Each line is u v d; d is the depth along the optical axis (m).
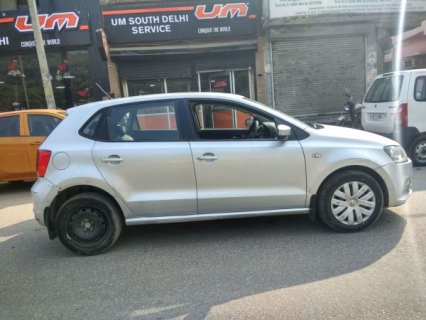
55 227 4.28
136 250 4.31
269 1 12.01
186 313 3.01
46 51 12.57
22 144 7.55
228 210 4.32
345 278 3.39
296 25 12.60
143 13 12.27
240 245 4.25
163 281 3.55
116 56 12.30
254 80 13.09
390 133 7.73
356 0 12.18
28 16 12.20
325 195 4.32
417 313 2.83
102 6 12.20
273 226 4.76
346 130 4.67
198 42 12.66
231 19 12.58
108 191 4.17
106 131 4.29
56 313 3.12
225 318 2.91
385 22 12.83
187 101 4.36
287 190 4.29
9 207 6.57
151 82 12.89
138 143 4.24
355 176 4.29
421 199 5.45
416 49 18.72
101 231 4.27
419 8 12.57
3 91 12.82
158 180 4.21
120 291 3.42
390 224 4.54
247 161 4.21
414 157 7.82
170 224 5.05
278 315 2.91
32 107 12.95
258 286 3.35
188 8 12.37
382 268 3.52
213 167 4.20
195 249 4.23
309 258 3.82
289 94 13.22
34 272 3.91
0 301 3.35
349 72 13.28
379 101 8.16
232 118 4.80
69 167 4.17
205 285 3.43
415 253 3.77
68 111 4.47
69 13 12.21
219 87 13.10
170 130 4.31
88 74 12.73
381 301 3.01
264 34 12.79
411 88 7.50
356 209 4.34
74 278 3.72
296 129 4.35
